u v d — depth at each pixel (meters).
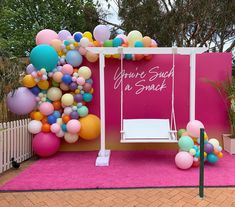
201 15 11.41
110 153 6.53
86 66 6.60
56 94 6.06
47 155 6.07
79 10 14.77
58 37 6.47
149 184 4.40
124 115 6.74
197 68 6.71
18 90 5.75
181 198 3.85
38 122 5.95
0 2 12.42
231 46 13.57
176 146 6.82
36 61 5.71
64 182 4.55
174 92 6.73
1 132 5.08
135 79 6.71
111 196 3.96
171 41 11.86
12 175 5.00
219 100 6.74
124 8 11.98
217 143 5.49
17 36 13.13
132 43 6.12
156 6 11.62
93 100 6.71
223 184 4.37
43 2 14.48
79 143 6.82
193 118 5.92
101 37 6.13
